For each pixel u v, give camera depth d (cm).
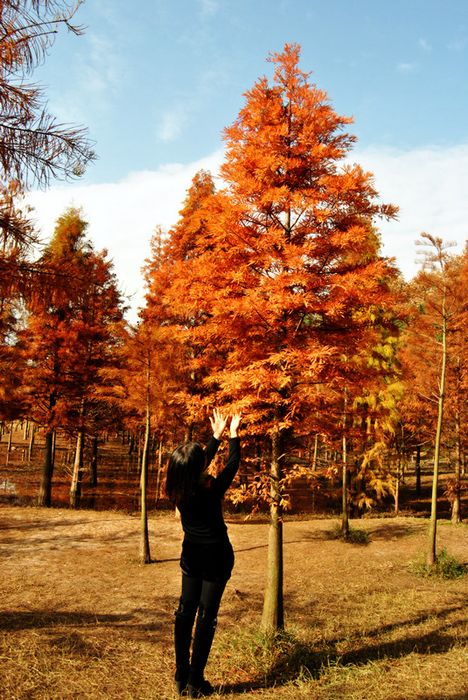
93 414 2361
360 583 1267
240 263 845
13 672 587
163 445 2667
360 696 518
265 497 827
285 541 1750
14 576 1172
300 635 832
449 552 1634
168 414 1652
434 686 537
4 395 1989
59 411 2150
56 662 637
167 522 1945
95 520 1908
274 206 853
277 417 832
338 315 838
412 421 2461
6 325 1622
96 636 784
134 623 884
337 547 1669
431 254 1509
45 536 1633
